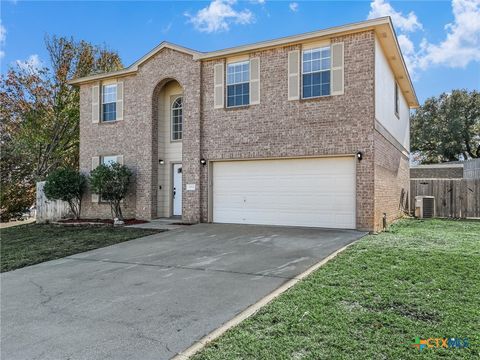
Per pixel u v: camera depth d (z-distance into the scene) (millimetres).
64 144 22297
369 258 6766
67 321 4480
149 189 14133
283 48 11562
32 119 21047
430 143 36000
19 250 9508
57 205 16031
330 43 10867
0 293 5852
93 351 3625
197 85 13078
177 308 4758
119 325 4273
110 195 13773
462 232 10141
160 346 3680
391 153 13289
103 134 15375
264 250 8086
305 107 11180
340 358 3189
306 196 11297
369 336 3600
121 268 7148
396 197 14391
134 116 14633
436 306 4336
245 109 12172
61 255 8711
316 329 3793
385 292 4859
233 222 12508
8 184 19688
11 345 3844
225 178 12703
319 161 11117
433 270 5867
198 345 3650
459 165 23734
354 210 10570
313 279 5570
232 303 4848
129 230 11805
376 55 10641
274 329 3844
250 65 12102
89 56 23109
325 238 9180
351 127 10500
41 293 5762
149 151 14188
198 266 6984
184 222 13078
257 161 12117
